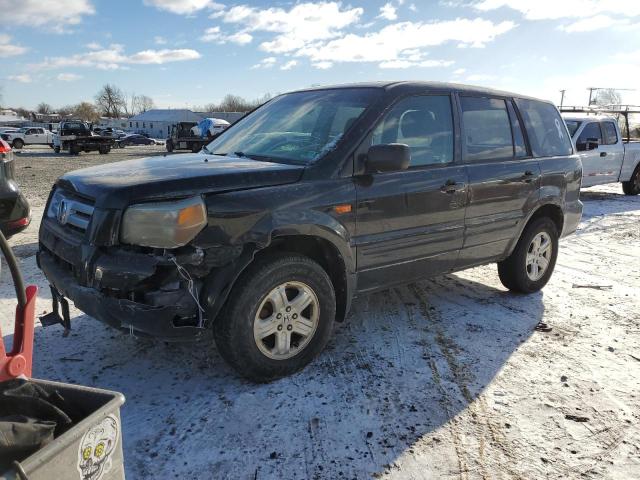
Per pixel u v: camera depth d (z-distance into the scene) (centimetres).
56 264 322
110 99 11919
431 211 387
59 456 149
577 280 563
